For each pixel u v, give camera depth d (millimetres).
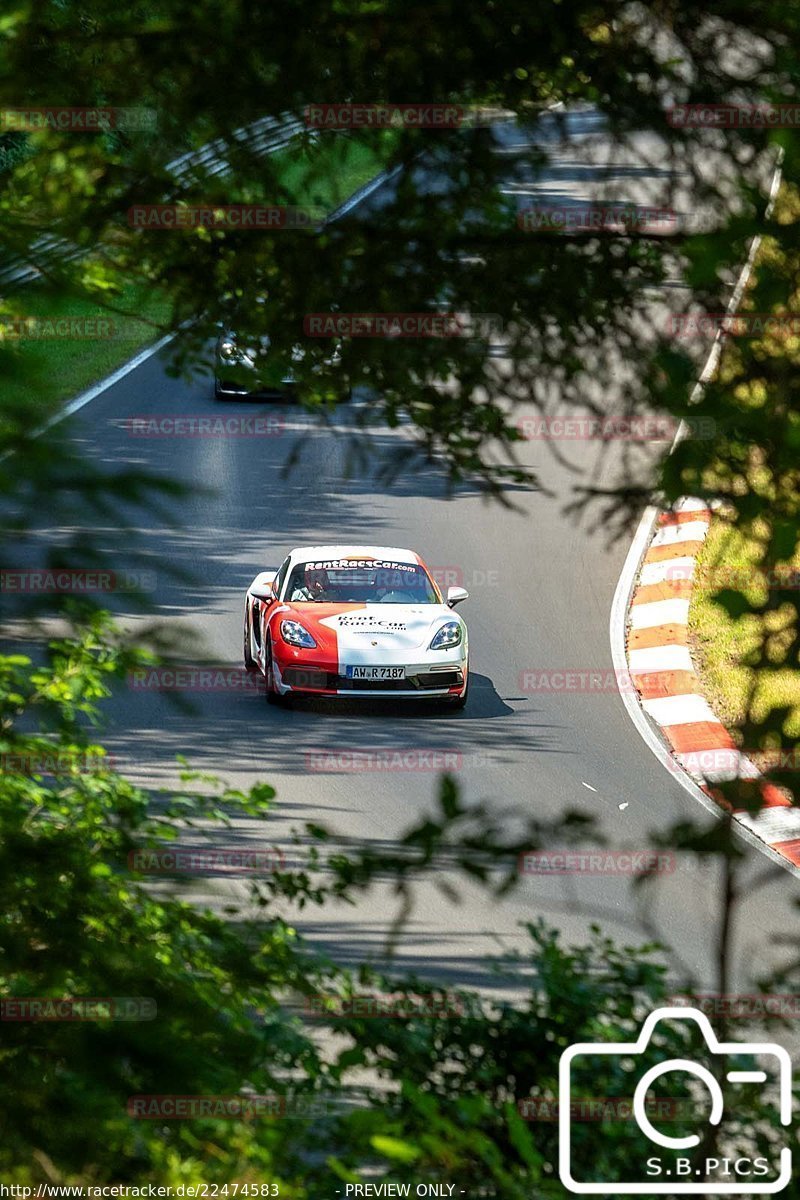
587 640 59156
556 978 15672
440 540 71812
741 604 8359
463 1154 12430
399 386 13086
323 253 12570
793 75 9227
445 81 11359
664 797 41625
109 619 7668
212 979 13164
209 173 11812
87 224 11000
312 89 11305
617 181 11266
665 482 8266
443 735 47000
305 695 48500
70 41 10461
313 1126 13320
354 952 26594
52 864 10320
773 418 8094
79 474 7277
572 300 12078
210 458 80500
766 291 8312
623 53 10703
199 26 10633
